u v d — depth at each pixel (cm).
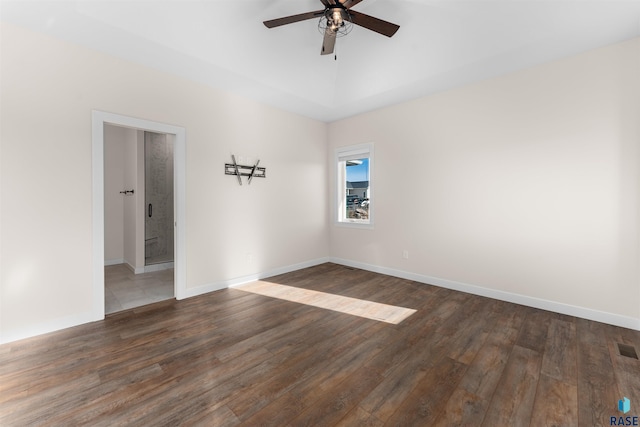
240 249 383
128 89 282
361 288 365
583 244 270
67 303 251
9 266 225
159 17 233
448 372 187
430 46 281
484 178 329
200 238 342
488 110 324
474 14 238
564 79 275
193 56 277
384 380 179
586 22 222
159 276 422
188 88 326
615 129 252
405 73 322
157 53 270
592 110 262
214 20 249
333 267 475
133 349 215
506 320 267
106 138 484
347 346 221
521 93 301
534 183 295
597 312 263
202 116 340
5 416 147
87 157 259
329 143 506
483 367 192
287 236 444
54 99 243
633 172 245
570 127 273
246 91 363
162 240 494
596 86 259
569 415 148
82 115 256
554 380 178
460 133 346
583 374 183
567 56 273
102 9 215
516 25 237
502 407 154
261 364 197
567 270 279
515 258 310
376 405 157
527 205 300
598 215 262
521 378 180
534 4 216
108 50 264
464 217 347
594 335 236
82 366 193
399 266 415
